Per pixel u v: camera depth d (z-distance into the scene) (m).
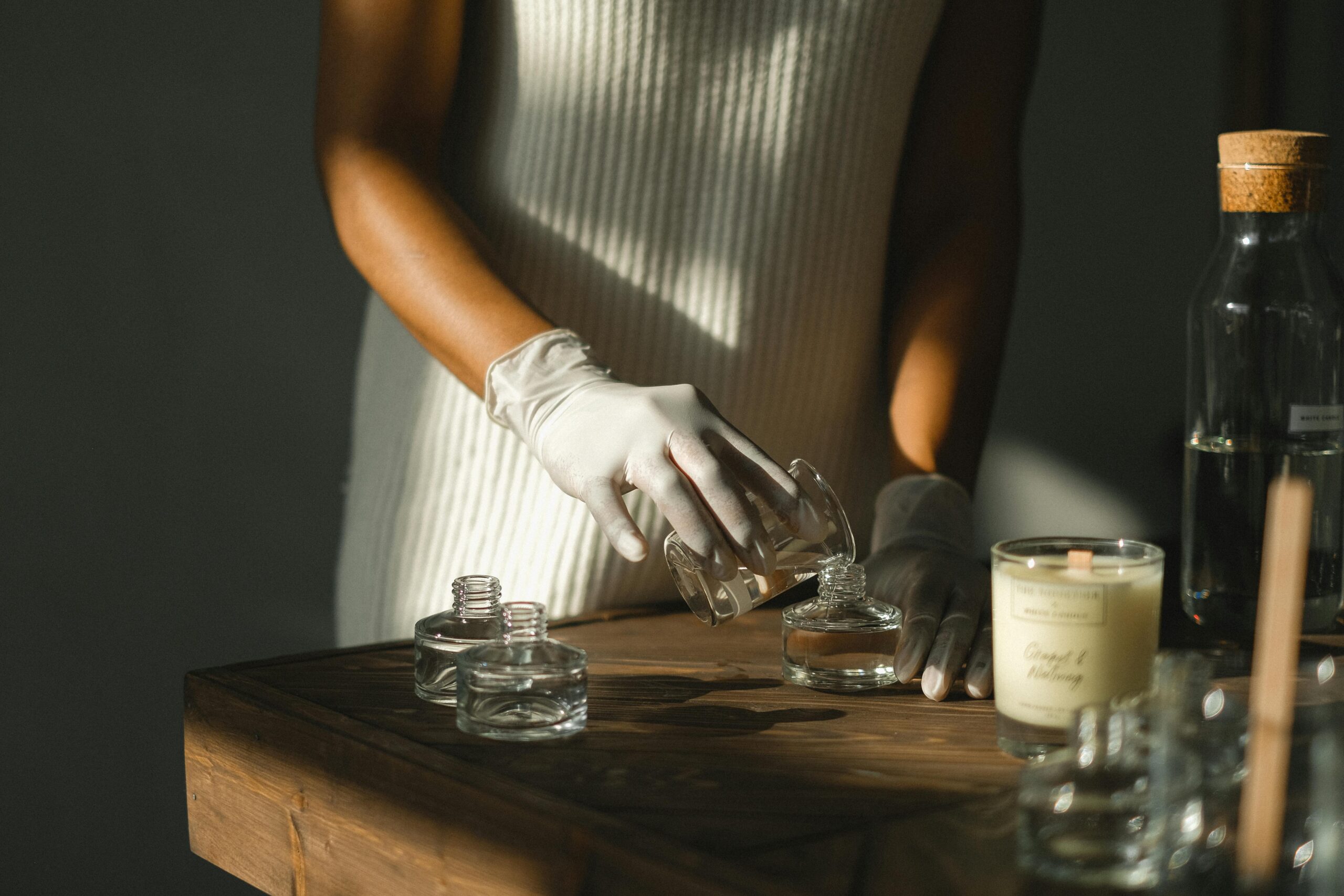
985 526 3.30
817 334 1.74
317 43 2.45
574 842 1.05
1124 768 1.02
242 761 1.26
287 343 2.45
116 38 2.26
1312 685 1.26
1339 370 1.35
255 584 2.46
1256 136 1.32
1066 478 3.40
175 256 2.34
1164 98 3.39
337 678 1.31
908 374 1.70
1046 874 1.01
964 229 1.76
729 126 1.68
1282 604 0.97
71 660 2.30
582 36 1.63
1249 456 1.34
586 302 1.69
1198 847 1.02
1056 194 3.27
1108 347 3.42
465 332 1.49
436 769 1.12
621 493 1.38
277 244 2.43
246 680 1.30
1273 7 3.34
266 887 1.24
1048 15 3.17
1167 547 1.72
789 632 1.30
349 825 1.17
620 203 1.68
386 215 1.53
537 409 1.44
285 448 2.47
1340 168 3.22
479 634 1.25
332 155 1.56
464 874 1.10
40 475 2.25
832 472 1.82
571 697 1.19
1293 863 1.01
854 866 1.01
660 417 1.35
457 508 1.73
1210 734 1.08
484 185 1.71
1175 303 3.53
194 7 2.32
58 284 2.24
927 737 1.19
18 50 2.18
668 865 1.00
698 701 1.27
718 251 1.70
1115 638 1.13
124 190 2.28
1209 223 3.54
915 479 1.60
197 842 1.31
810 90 1.68
